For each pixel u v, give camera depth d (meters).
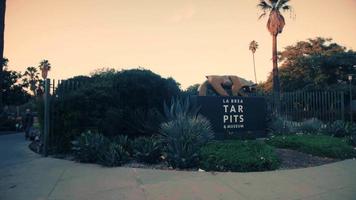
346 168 6.60
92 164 7.13
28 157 8.43
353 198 4.50
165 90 11.47
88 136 7.82
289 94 15.37
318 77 35.78
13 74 37.38
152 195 4.62
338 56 35.66
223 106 11.15
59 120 9.12
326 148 7.98
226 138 10.84
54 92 9.31
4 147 11.37
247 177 5.74
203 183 5.31
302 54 42.97
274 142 9.57
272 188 5.01
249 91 15.66
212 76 14.65
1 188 5.00
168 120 9.52
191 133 7.17
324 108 15.39
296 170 6.38
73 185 5.18
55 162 7.46
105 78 10.99
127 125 9.95
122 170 6.38
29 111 19.22
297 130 13.16
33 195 4.60
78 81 10.43
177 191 4.83
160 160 7.37
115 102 10.04
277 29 27.31
